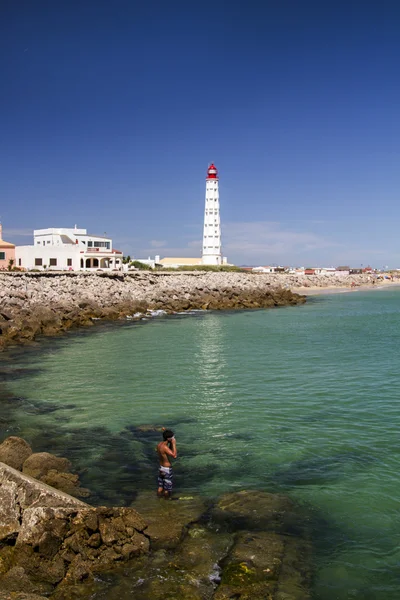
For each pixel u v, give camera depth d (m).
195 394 22.12
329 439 16.58
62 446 16.11
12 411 19.70
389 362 29.02
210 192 147.12
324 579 9.48
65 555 9.48
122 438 16.84
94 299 58.97
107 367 27.72
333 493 12.85
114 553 9.80
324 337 40.03
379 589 9.25
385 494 12.80
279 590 9.08
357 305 78.31
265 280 120.00
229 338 39.25
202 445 16.16
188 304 66.94
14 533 9.62
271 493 12.85
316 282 145.62
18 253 100.19
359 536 10.92
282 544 10.48
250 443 16.30
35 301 49.91
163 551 10.13
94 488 13.11
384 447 15.87
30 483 10.29
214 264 149.88
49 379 24.89
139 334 41.44
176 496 12.68
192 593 8.94
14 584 8.84
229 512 11.76
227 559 9.91
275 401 21.00
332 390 22.62
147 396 21.84
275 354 31.98
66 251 101.81
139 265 133.62
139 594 8.91
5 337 35.50
